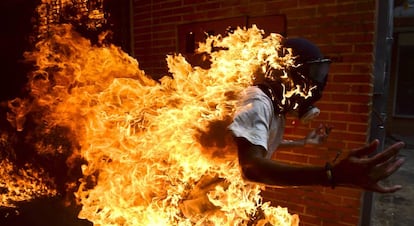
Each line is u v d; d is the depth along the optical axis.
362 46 2.61
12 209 3.97
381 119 3.01
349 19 2.64
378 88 3.04
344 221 2.81
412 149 9.09
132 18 4.05
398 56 11.39
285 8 2.92
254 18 3.09
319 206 2.92
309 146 2.91
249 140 1.39
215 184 2.18
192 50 3.52
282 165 1.26
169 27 3.71
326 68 1.66
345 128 2.74
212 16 3.35
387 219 4.45
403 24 10.91
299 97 1.65
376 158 1.08
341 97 2.73
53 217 3.73
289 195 3.07
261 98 1.55
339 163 1.14
